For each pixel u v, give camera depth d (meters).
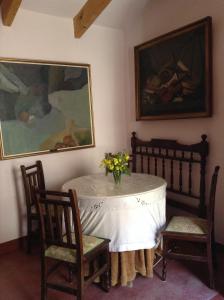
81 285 1.86
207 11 2.58
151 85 3.22
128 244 2.11
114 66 3.62
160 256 2.53
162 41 2.99
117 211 2.10
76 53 3.28
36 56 2.99
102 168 3.60
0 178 2.85
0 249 2.90
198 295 2.08
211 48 2.54
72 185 2.50
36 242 3.12
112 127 3.68
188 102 2.80
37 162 2.96
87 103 3.39
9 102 2.83
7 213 2.92
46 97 3.07
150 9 3.19
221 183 2.61
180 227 2.25
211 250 2.19
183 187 3.02
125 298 2.09
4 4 2.62
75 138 3.33
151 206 2.22
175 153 3.05
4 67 2.77
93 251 1.94
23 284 2.35
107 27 3.51
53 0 2.81
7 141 2.85
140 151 3.54
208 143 2.68
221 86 2.53
